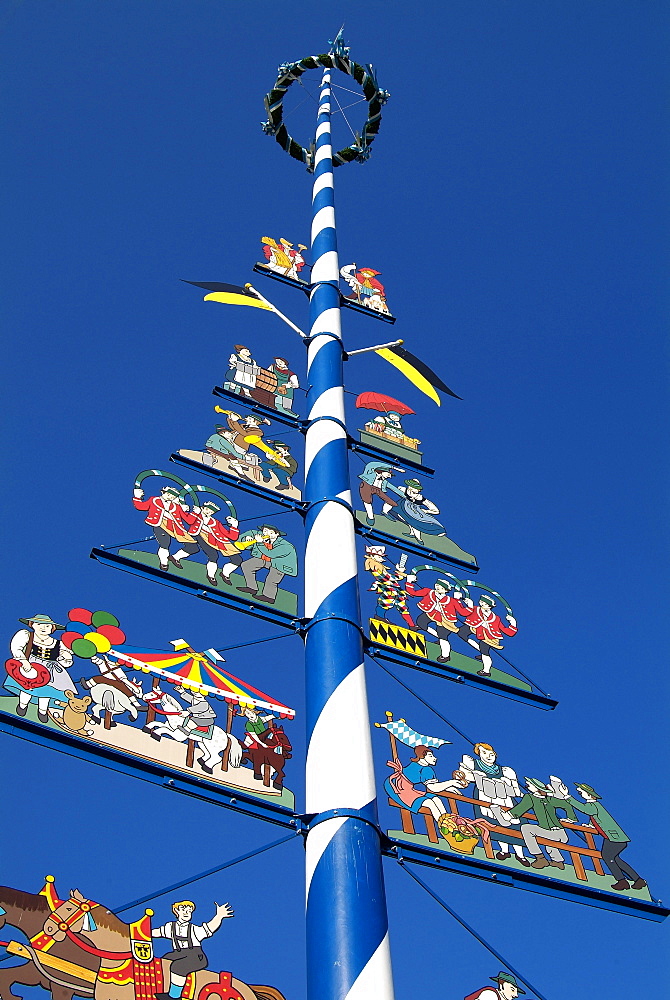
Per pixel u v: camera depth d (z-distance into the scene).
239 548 6.91
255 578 6.75
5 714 5.18
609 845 5.89
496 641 7.12
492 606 7.42
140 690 5.62
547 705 6.76
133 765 5.30
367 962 4.60
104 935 4.71
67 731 5.26
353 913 4.79
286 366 9.20
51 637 5.64
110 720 5.41
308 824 5.32
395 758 5.97
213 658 5.98
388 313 10.96
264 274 10.62
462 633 7.05
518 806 5.93
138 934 4.79
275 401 8.71
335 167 14.02
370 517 7.80
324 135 13.55
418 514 8.09
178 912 4.96
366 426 8.87
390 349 9.95
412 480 8.42
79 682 5.50
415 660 6.58
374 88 13.88
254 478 7.70
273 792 5.43
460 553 7.89
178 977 4.70
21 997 4.38
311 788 5.48
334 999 4.48
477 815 5.78
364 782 5.42
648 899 5.70
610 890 5.66
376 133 13.95
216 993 4.70
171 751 5.41
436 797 5.79
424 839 5.50
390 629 6.71
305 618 6.50
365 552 7.53
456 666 6.70
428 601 7.19
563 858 5.73
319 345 9.34
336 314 9.92
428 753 6.08
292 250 11.09
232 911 5.04
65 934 4.65
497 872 5.53
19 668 5.42
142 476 7.08
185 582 6.50
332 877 4.94
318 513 7.23
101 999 4.50
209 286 10.04
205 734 5.56
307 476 7.76
